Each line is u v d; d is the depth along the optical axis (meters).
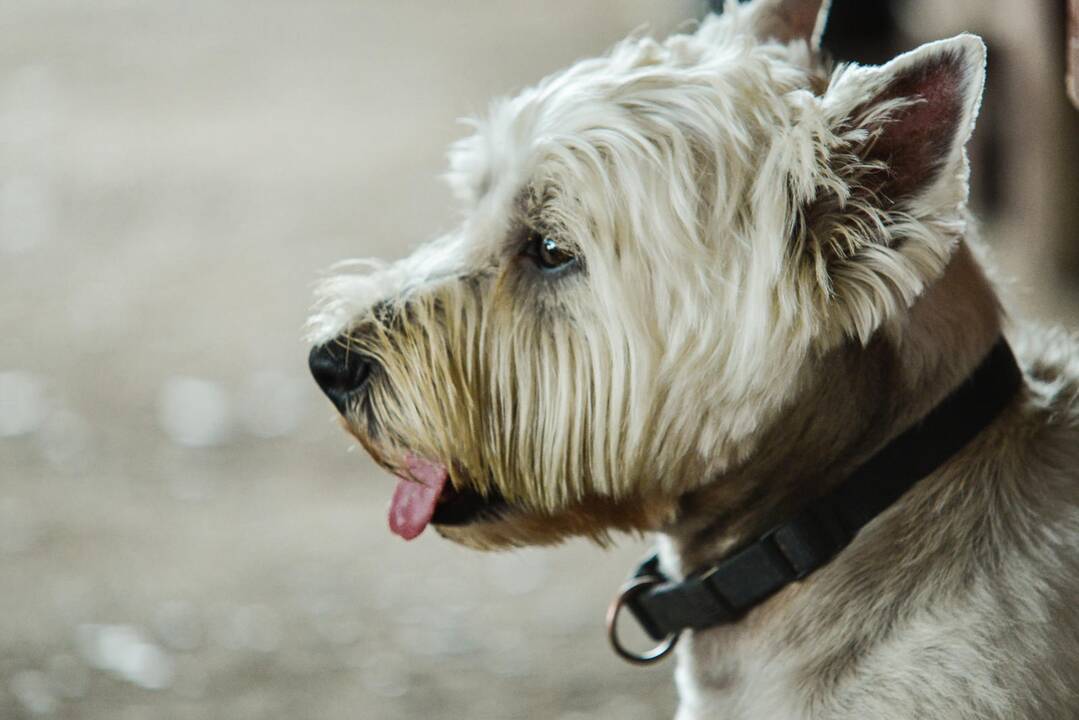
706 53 3.25
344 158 15.07
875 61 9.54
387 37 21.86
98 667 5.34
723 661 3.05
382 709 4.98
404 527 3.22
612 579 6.36
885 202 2.86
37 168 15.11
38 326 10.41
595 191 2.97
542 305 3.10
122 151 15.72
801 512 2.95
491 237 3.19
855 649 2.83
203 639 5.64
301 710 4.98
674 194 2.92
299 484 7.69
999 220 9.37
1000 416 2.96
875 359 2.92
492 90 17.59
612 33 20.66
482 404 3.15
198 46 21.61
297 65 20.05
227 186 14.21
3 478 7.70
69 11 24.44
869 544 2.89
